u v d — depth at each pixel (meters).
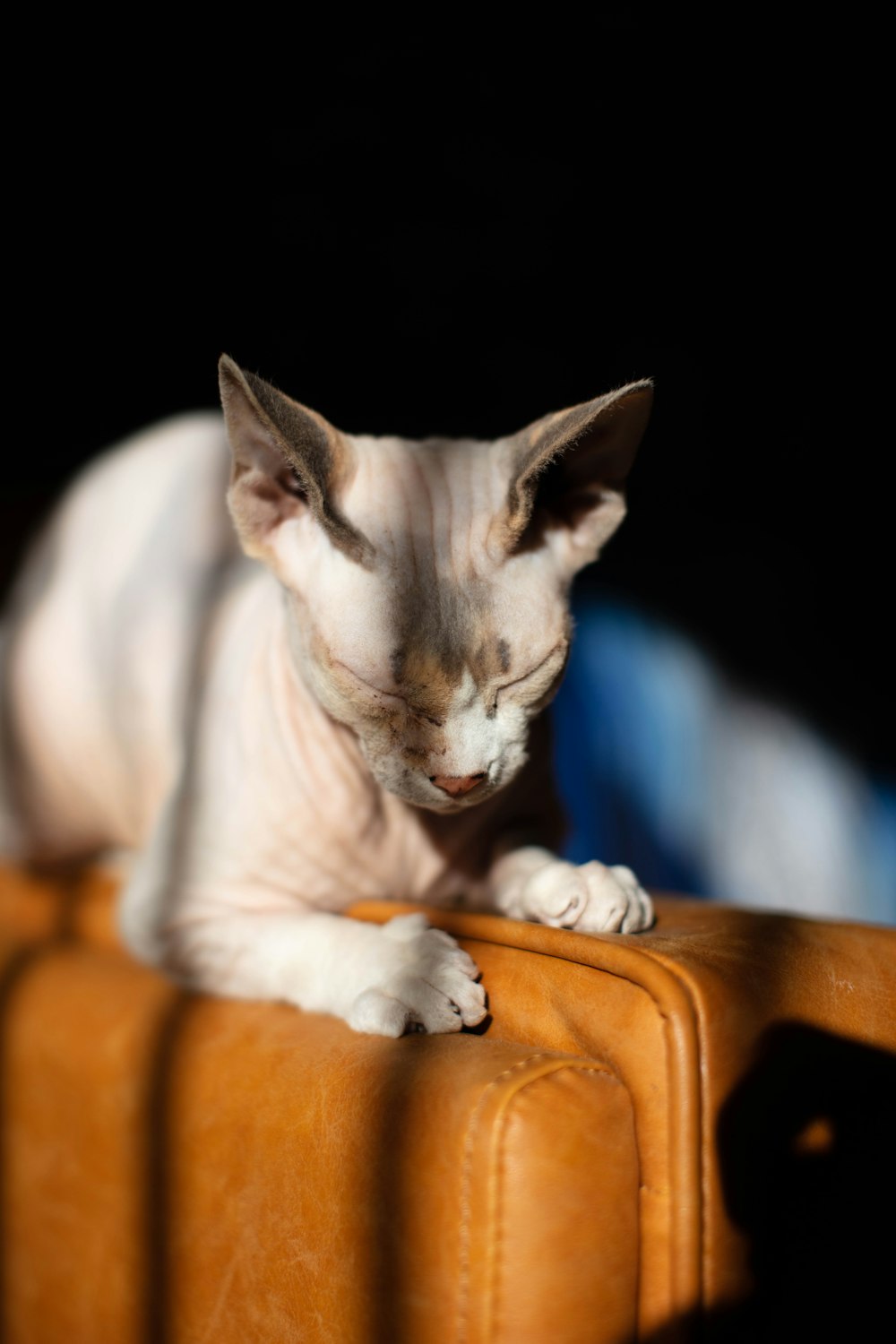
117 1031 0.64
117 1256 0.63
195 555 0.78
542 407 1.47
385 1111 0.52
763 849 1.29
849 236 1.48
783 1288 0.52
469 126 1.39
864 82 1.41
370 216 1.40
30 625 0.83
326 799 0.64
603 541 0.62
